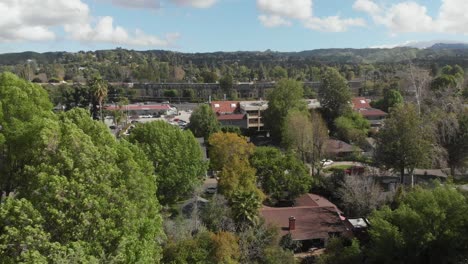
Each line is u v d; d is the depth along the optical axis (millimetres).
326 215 46500
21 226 19406
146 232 25328
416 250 33281
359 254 36625
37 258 18297
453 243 32906
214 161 54750
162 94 164250
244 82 187375
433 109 68312
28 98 24594
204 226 38594
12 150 23078
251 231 37406
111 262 21312
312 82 160500
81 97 111875
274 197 53250
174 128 49875
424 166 58125
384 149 58594
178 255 32375
